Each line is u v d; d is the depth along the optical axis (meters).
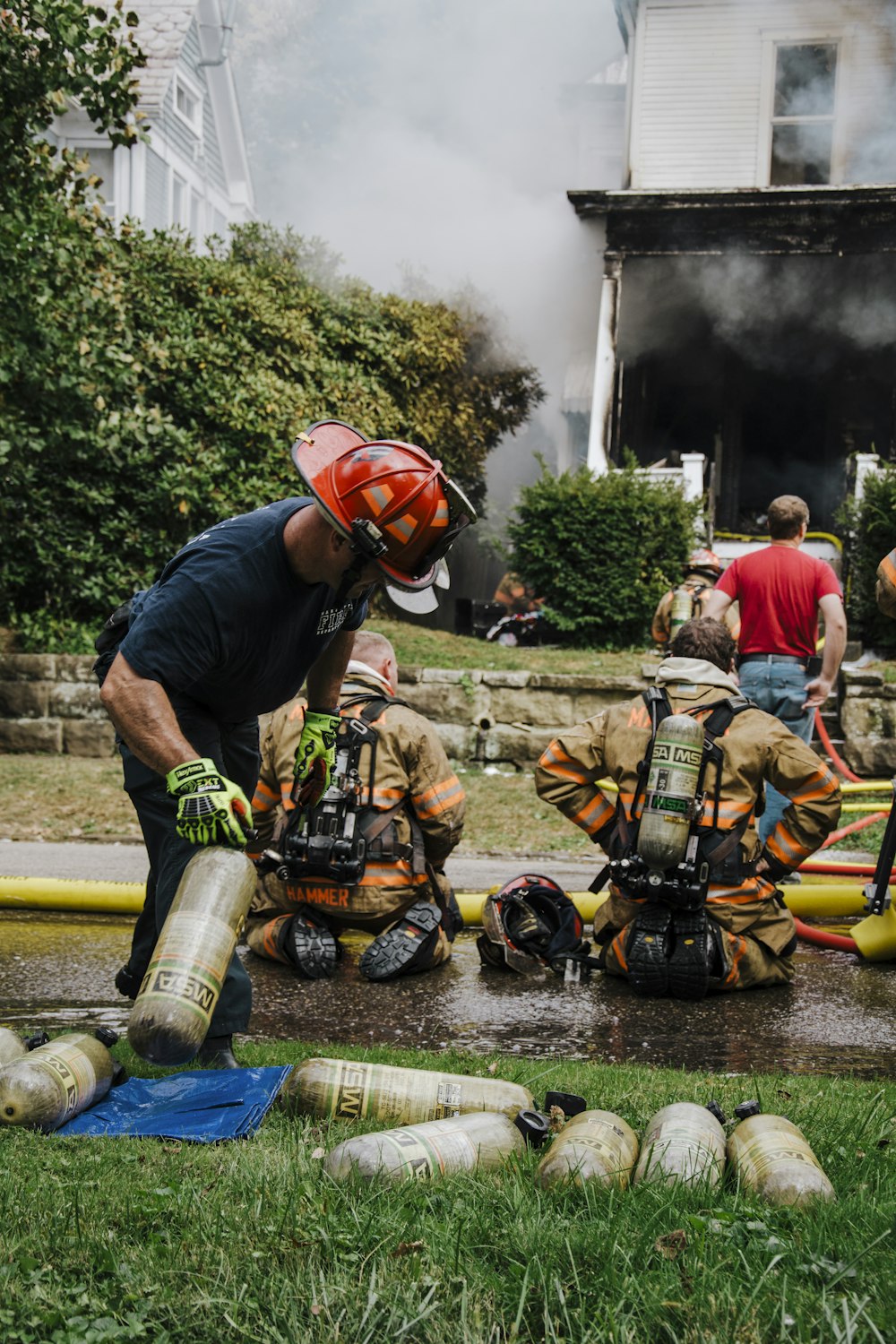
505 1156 2.36
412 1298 1.78
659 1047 3.82
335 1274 1.84
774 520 6.13
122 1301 1.76
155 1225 2.03
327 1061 2.78
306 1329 1.71
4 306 9.20
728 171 17.00
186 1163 2.36
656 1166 2.24
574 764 4.58
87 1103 2.72
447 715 10.09
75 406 10.20
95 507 11.68
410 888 4.66
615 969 4.62
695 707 4.39
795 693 6.08
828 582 6.02
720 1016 4.20
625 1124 2.45
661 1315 1.73
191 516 11.83
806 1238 1.97
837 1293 1.83
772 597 6.07
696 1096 2.97
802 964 5.07
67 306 9.80
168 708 2.68
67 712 10.34
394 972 4.55
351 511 2.62
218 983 2.42
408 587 2.66
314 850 4.45
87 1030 3.76
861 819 8.15
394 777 4.57
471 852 7.23
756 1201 2.17
